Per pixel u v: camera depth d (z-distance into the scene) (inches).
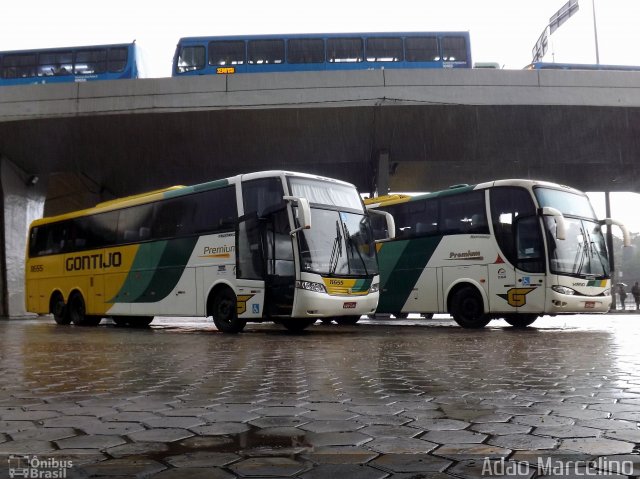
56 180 1429.6
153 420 162.9
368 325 696.4
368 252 538.9
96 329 649.0
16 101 1029.8
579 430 146.6
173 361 307.7
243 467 118.8
